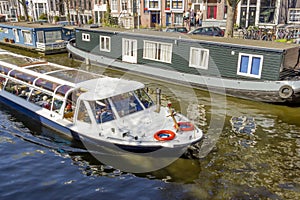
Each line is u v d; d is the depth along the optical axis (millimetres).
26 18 44125
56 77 12406
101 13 44250
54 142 10906
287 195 8148
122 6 40719
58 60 24219
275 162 9680
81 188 8484
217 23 32625
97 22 45000
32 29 27047
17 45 29266
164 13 38125
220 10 32844
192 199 7980
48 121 11375
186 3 36406
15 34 29672
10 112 13258
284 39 24969
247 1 30719
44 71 13461
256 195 8125
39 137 11281
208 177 8844
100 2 43719
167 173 8992
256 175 8992
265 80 14688
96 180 8789
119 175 8953
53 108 11539
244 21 31609
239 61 15375
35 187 8562
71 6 48156
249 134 11523
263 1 30078
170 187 8438
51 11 51000
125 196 8141
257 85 14523
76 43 23625
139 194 8203
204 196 8078
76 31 23266
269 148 10531
